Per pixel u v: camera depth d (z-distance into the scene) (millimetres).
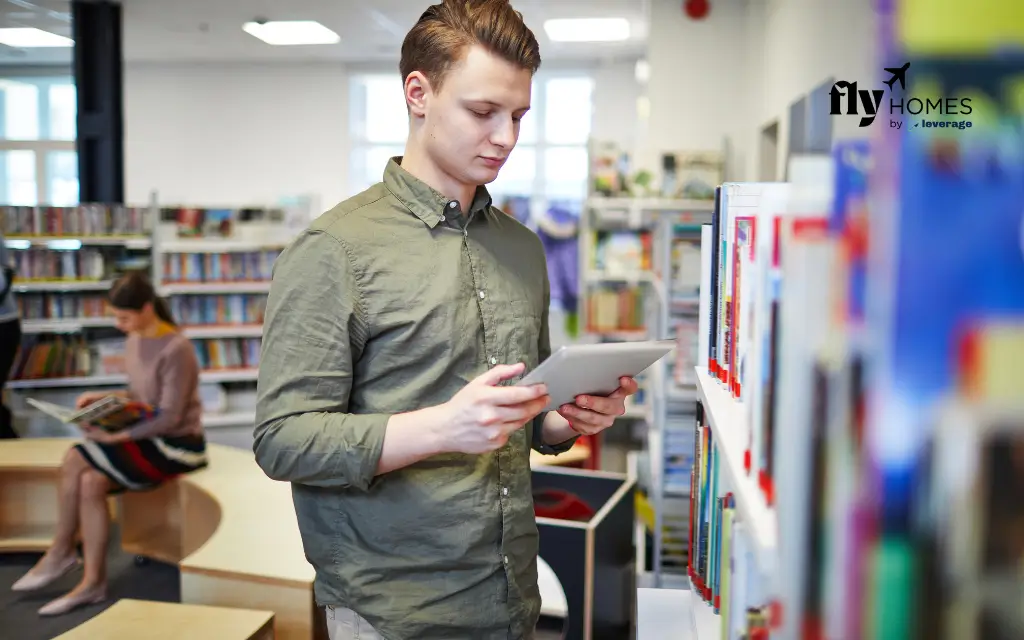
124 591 3854
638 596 1724
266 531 2906
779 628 626
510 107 1341
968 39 493
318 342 1333
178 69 11219
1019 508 509
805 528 596
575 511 3359
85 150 7656
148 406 3652
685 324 3961
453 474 1383
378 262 1365
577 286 7488
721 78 6273
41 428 6648
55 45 9828
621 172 5418
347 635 1421
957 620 521
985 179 496
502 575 1438
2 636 3346
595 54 10367
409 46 1396
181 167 11359
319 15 8133
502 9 1346
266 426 1336
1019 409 501
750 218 1125
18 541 4316
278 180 11250
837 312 569
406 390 1389
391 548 1384
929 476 516
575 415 1525
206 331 7012
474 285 1440
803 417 598
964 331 502
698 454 1513
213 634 2193
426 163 1418
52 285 6559
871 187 533
